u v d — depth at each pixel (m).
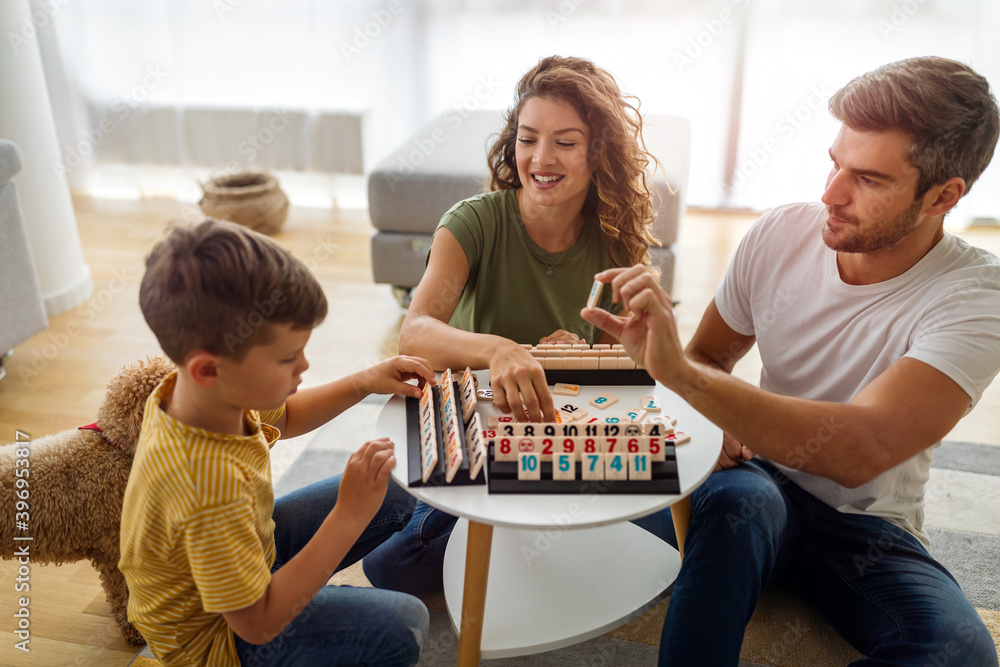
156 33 3.44
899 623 1.13
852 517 1.25
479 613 1.11
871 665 1.11
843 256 1.24
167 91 3.53
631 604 1.23
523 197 1.45
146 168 3.66
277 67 3.47
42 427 1.97
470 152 2.54
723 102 3.26
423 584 1.44
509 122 1.46
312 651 1.06
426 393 1.18
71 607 1.45
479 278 1.47
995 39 2.89
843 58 3.08
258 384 0.93
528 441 1.04
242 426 1.02
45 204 2.48
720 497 1.18
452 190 2.38
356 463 1.00
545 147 1.33
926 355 1.08
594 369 1.26
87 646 1.36
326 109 3.47
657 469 1.03
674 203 2.28
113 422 1.26
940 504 1.70
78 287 2.62
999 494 1.73
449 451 1.06
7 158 2.04
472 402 1.14
